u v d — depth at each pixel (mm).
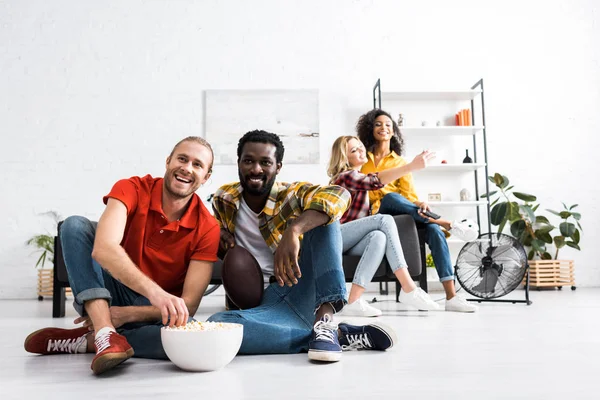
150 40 5180
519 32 5410
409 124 5258
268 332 1546
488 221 4883
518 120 5355
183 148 1598
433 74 5324
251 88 5203
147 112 5117
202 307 3523
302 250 1662
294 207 1816
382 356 1530
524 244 5023
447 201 5059
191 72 5176
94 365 1269
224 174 5090
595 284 5230
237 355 1565
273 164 1806
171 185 1582
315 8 5309
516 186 5297
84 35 5141
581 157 5352
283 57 5242
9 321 2773
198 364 1313
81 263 1444
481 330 2107
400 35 5332
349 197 1634
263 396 1082
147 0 5207
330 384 1184
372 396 1075
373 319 2549
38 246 4727
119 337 1331
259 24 5258
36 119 5039
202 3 5242
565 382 1186
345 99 5234
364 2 5348
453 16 5387
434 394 1088
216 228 1690
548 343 1754
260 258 1887
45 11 5133
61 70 5098
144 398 1077
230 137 5125
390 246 2818
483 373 1288
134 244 1607
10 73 5062
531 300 3676
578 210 5309
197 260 1644
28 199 4969
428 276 4750
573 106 5387
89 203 5008
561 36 5434
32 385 1208
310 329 1630
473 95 5172
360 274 2734
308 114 5191
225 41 5223
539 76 5391
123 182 1603
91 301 1423
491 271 3248
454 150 5273
